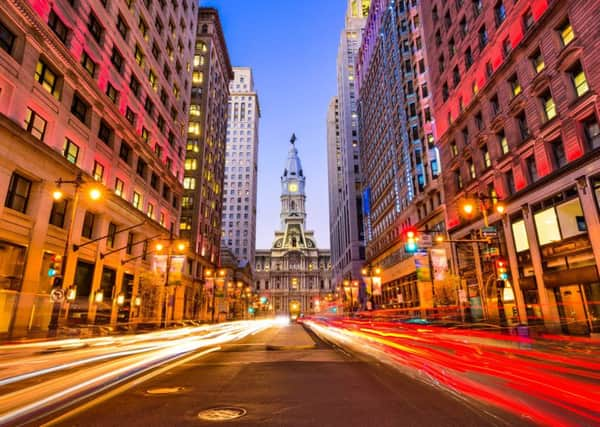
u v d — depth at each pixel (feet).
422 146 168.86
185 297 177.06
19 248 74.23
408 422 18.03
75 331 67.72
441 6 144.05
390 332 94.58
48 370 32.53
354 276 312.29
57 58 84.99
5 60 70.95
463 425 17.47
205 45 240.53
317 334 93.56
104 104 103.86
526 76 91.97
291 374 31.91
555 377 28.55
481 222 110.32
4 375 29.86
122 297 108.88
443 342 61.87
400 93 196.24
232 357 44.21
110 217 106.22
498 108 106.42
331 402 22.04
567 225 77.82
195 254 192.24
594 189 70.59
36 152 76.38
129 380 28.89
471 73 120.57
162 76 150.10
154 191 141.79
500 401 21.67
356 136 359.46
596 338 65.31
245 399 22.85
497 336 70.38
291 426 17.49
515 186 96.58
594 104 72.08
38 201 77.61
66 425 17.54
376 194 252.62
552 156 84.07
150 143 139.95
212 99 244.01
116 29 112.37
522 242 93.20
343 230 366.84
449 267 130.72
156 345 57.72
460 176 129.49
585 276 71.05
